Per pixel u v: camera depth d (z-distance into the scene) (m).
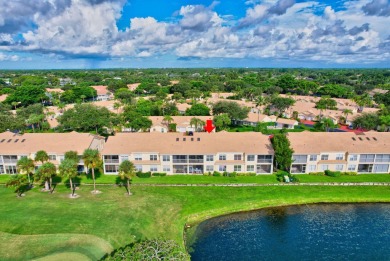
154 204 46.66
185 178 56.91
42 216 41.56
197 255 37.28
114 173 59.09
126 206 45.31
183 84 175.62
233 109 99.31
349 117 100.00
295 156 58.59
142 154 58.56
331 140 61.69
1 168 59.22
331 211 47.53
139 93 182.88
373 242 40.25
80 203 45.84
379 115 94.38
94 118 86.38
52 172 49.34
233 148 59.00
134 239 38.06
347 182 54.50
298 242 40.09
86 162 48.66
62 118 89.25
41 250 34.66
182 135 63.19
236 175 58.19
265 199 49.75
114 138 62.38
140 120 85.94
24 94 135.38
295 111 110.12
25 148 59.47
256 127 89.88
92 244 36.03
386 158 59.16
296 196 50.69
